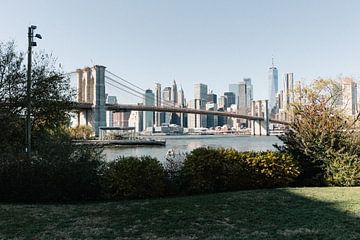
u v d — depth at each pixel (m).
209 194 9.61
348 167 11.17
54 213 7.41
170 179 10.17
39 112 14.26
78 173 9.22
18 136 13.67
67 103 15.25
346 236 5.62
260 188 10.63
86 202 9.00
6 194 9.12
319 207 7.62
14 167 9.37
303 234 5.75
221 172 10.23
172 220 6.65
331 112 12.29
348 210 7.34
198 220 6.62
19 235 5.90
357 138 11.59
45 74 14.54
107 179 9.27
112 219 6.81
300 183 11.48
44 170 9.20
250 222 6.49
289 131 12.34
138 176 9.34
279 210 7.38
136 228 6.18
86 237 5.75
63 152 10.73
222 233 5.84
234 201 8.25
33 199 9.02
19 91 13.63
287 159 11.03
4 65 13.49
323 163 11.50
